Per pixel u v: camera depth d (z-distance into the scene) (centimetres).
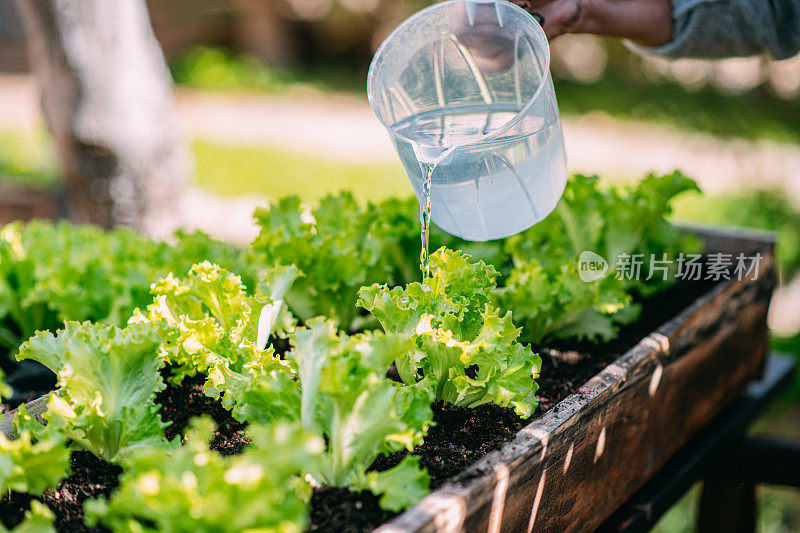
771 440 241
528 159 154
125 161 351
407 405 129
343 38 1398
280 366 153
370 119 1052
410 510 110
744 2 203
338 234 193
